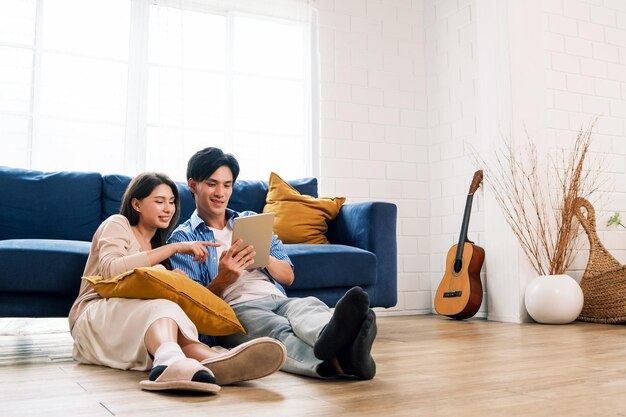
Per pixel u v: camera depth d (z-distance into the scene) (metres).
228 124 3.93
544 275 3.51
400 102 4.38
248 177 3.99
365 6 4.32
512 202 3.62
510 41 3.67
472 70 4.06
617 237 4.04
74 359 1.96
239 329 1.81
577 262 3.84
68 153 3.58
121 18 3.74
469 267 3.71
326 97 4.12
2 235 2.71
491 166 3.79
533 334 2.86
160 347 1.50
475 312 3.71
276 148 4.09
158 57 3.68
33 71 3.51
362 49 4.28
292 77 4.16
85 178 2.91
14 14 3.51
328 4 4.20
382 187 4.25
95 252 1.98
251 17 4.05
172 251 1.86
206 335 1.92
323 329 1.54
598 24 4.12
